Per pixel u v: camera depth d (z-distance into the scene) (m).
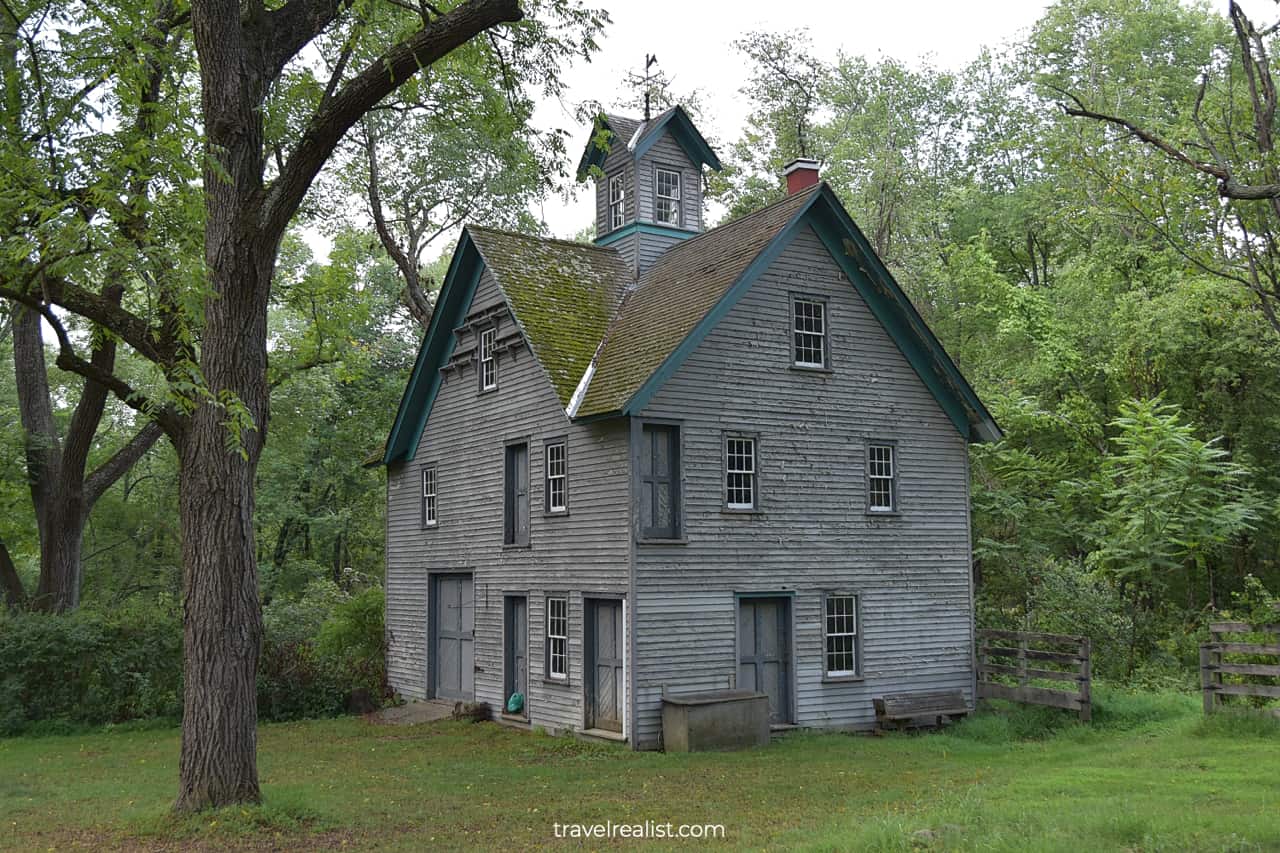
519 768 16.28
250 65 12.88
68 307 13.12
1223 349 28.31
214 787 11.87
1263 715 16.08
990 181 43.88
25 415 26.09
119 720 23.08
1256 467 29.12
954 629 21.94
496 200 33.56
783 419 20.19
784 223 20.31
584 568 19.47
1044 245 41.53
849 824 10.77
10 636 22.25
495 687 22.14
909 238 36.88
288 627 27.52
